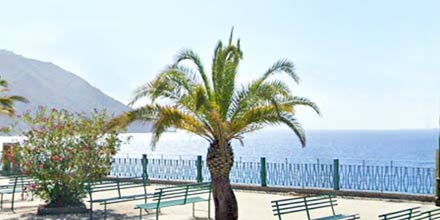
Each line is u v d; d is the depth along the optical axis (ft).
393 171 57.52
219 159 40.96
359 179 59.31
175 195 49.32
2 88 79.71
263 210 48.55
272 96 40.60
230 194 40.93
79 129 49.47
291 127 41.70
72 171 48.24
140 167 75.66
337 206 50.31
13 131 52.70
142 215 45.93
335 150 243.19
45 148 48.08
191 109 41.68
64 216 46.06
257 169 65.67
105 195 59.72
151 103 41.24
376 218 43.60
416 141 415.23
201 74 43.21
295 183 63.26
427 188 55.57
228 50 43.37
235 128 41.98
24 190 50.70
